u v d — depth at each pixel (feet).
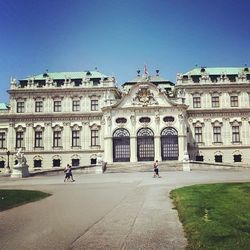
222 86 282.97
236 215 59.36
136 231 54.29
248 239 44.47
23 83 291.79
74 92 287.07
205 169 225.35
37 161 282.56
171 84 315.58
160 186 121.90
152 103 262.67
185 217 61.05
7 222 63.36
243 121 280.31
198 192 91.09
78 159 281.74
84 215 68.44
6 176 209.77
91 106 285.64
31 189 123.24
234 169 223.51
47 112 285.43
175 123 259.80
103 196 97.30
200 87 283.79
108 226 58.23
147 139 261.03
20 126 285.43
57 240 49.85
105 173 218.59
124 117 262.47
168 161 248.73
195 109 280.51
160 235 51.44
